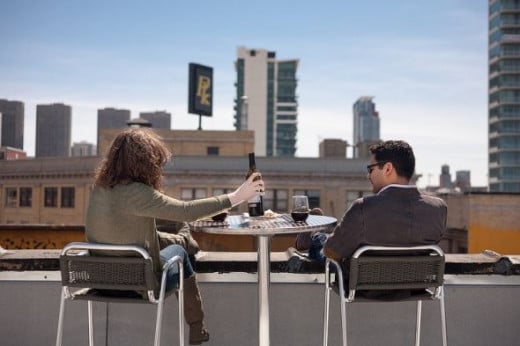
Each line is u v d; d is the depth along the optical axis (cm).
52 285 383
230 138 6644
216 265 383
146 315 387
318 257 382
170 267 293
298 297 383
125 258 280
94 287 285
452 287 384
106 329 387
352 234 303
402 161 316
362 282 290
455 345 384
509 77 14575
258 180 312
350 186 5475
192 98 7025
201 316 338
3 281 382
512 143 14500
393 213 300
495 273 385
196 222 330
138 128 306
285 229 292
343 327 290
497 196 3098
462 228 3297
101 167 299
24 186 6150
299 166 5491
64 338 385
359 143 6594
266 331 329
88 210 299
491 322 384
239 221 337
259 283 330
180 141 6612
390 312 387
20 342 384
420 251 304
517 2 14500
